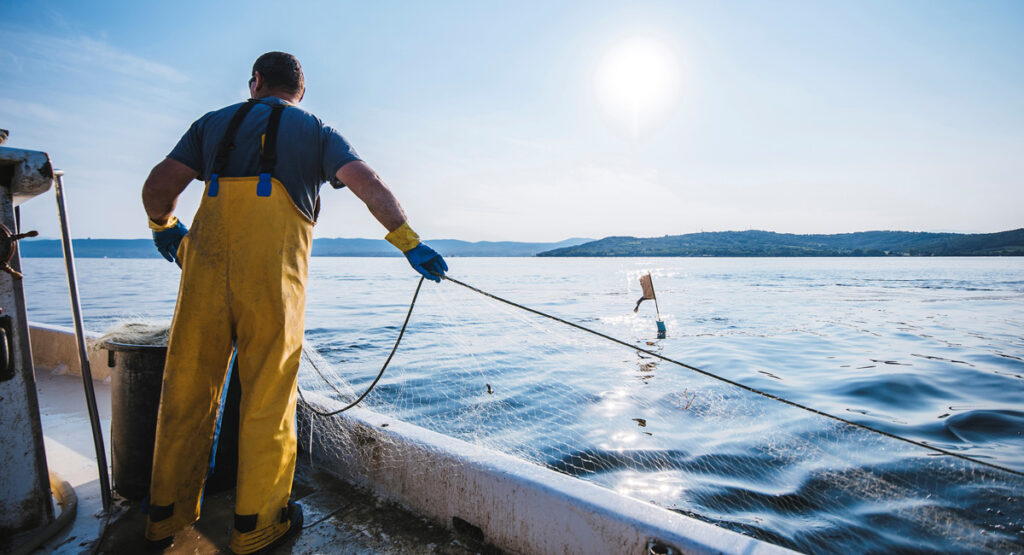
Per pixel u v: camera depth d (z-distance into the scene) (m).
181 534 1.95
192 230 1.79
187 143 1.91
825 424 5.04
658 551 1.54
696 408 5.55
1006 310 18.66
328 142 1.92
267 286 1.74
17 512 1.83
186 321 1.76
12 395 1.81
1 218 1.72
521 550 1.84
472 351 9.26
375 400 5.88
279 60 2.06
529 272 68.00
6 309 1.77
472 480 1.99
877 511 3.31
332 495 2.30
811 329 13.20
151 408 2.16
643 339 11.30
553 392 6.22
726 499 3.45
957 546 2.90
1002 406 5.99
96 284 32.44
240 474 1.75
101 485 2.08
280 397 1.82
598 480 3.71
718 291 29.94
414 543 1.94
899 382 7.17
